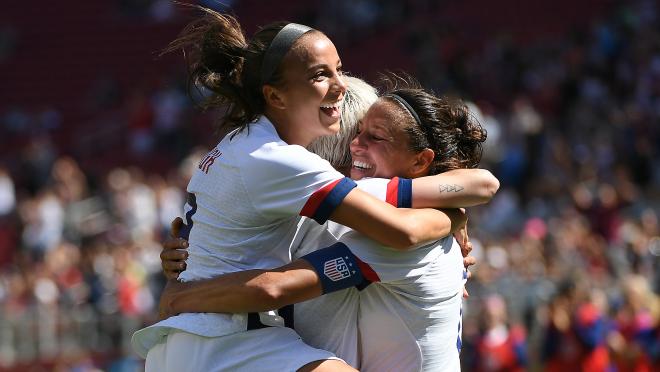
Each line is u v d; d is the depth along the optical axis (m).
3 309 47.28
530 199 53.69
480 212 52.69
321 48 12.99
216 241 12.99
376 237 12.52
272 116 13.28
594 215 50.69
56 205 59.88
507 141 58.78
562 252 44.22
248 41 13.32
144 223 57.56
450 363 13.48
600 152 56.59
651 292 39.66
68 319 46.91
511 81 68.44
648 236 46.25
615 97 63.19
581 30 71.69
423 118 13.55
